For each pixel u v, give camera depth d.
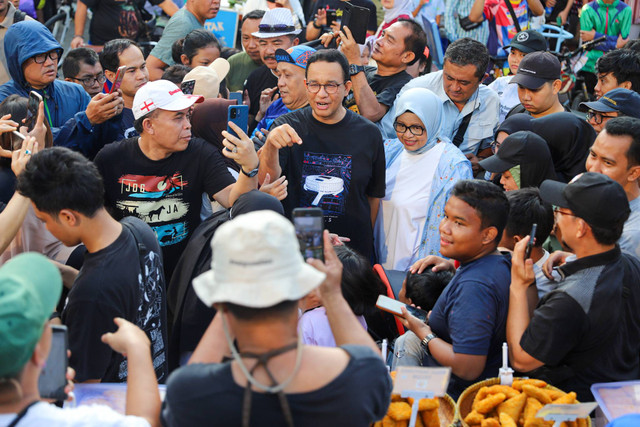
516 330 2.43
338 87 3.65
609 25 7.14
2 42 5.48
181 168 3.36
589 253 2.36
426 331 2.60
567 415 2.10
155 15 7.79
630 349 2.43
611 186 2.29
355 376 1.54
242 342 1.53
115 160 3.35
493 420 2.17
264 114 5.20
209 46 5.66
